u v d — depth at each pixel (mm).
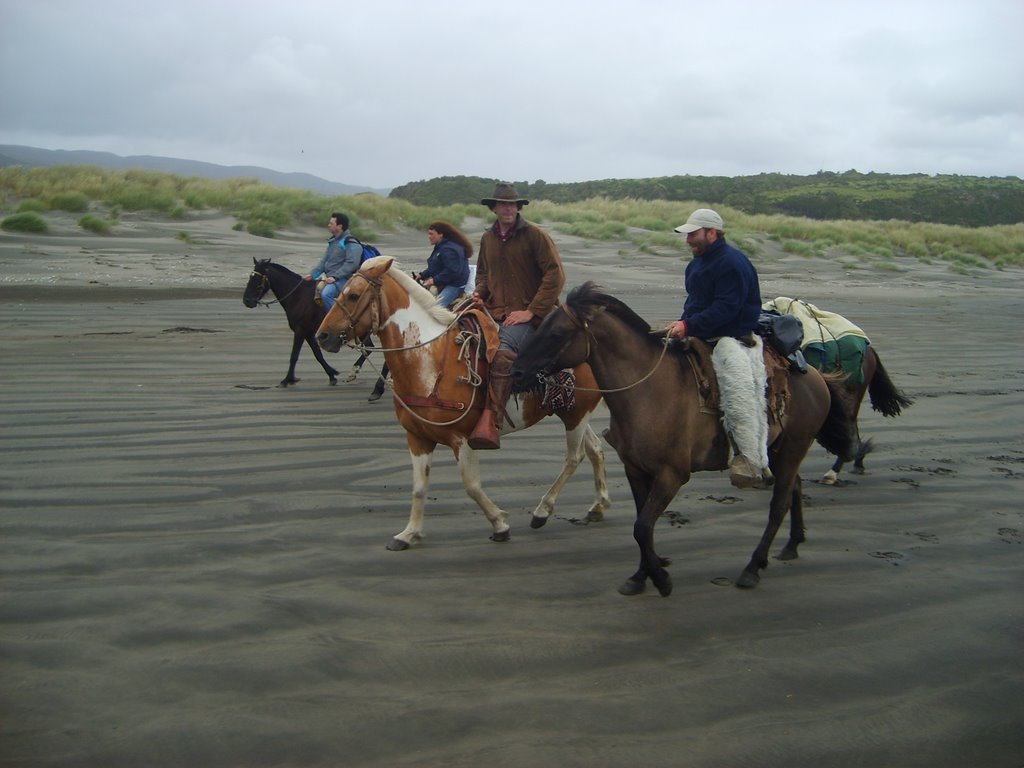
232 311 16969
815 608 5512
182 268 20969
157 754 3818
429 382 6211
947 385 13039
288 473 7824
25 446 8273
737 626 5230
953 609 5547
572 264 27250
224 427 9195
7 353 12375
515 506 7320
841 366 8016
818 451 9453
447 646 4840
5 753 3797
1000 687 4613
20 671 4453
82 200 26141
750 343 5801
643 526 5453
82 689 4301
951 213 76250
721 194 79875
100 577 5613
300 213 29297
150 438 8695
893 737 4137
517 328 6508
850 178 97312
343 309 6234
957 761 3988
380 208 31594
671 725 4156
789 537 6676
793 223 42719
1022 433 10250
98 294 17594
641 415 5480
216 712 4133
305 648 4754
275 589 5531
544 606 5418
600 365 5570
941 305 24344
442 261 8961
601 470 7031
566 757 3871
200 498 7117
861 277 31000
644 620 5266
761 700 4406
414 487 6387
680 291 22984
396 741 3953
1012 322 21094
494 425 6246
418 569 5941
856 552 6516
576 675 4590
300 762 3795
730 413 5562
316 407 10234
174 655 4652
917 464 8930
